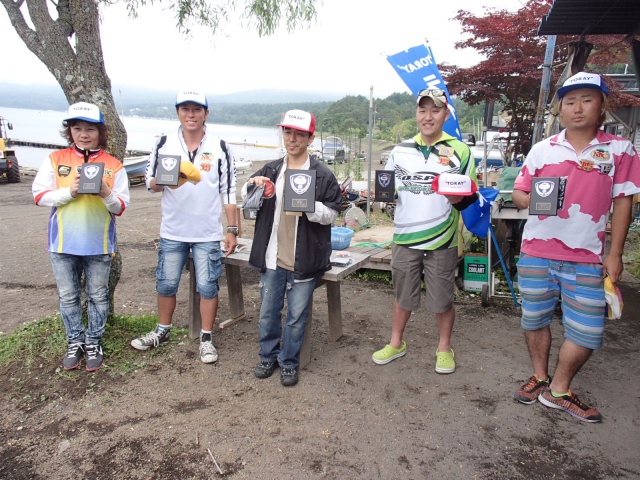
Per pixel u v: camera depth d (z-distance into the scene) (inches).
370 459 95.3
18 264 244.4
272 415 109.9
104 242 122.2
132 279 216.7
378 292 202.5
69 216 118.0
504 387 123.3
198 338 149.1
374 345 149.3
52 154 120.4
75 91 131.7
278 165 122.1
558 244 106.3
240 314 167.2
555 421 108.7
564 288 107.2
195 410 111.3
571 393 113.0
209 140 130.9
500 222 237.0
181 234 129.8
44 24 131.9
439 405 114.8
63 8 135.0
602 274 103.7
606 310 108.0
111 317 147.6
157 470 91.8
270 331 124.7
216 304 136.2
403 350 140.5
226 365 133.5
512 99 392.5
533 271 110.4
